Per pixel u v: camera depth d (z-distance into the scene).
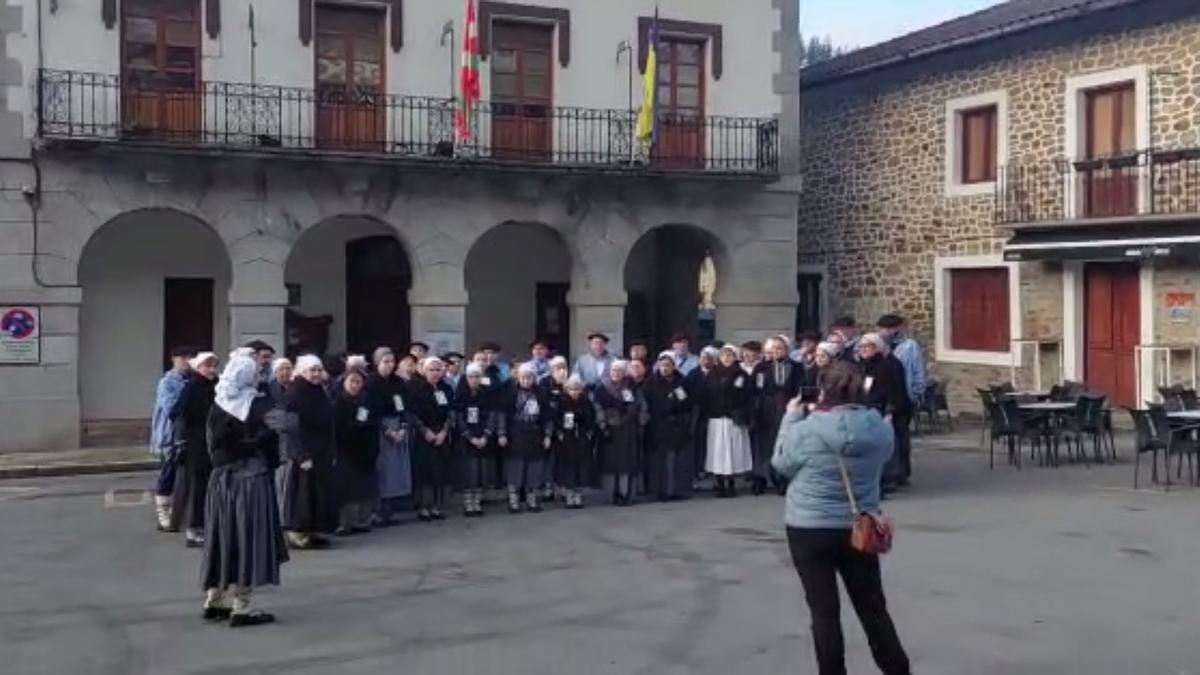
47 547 12.13
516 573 10.73
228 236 20.09
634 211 22.75
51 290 19.09
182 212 19.83
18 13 18.77
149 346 21.83
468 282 24.75
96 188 19.30
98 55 19.20
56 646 8.33
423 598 9.75
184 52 19.77
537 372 15.13
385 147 20.70
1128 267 21.28
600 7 22.52
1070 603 9.19
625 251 22.70
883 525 6.29
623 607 9.33
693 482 15.45
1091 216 21.08
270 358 13.54
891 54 24.75
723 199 23.39
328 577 10.61
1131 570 10.38
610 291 22.59
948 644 8.05
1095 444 18.03
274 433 9.05
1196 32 19.75
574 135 22.19
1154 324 20.62
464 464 14.03
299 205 20.48
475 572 10.79
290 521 11.75
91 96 19.12
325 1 20.61
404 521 13.71
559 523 13.48
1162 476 16.30
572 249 22.39
